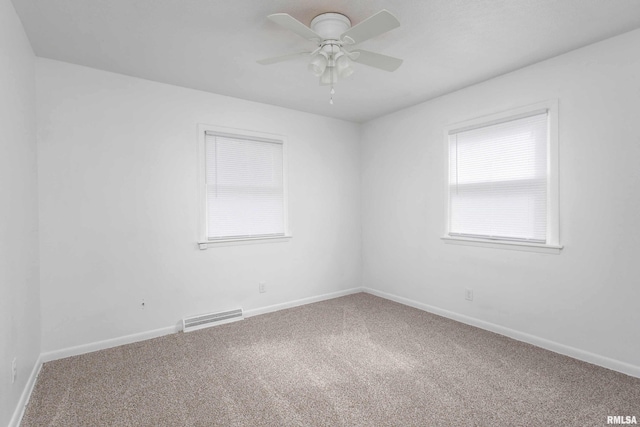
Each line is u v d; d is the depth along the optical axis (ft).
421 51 8.30
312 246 13.64
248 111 11.95
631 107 7.41
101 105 9.28
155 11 6.51
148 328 10.00
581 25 7.13
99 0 6.14
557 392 6.84
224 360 8.47
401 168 13.23
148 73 9.53
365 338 9.83
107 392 7.01
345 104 12.48
